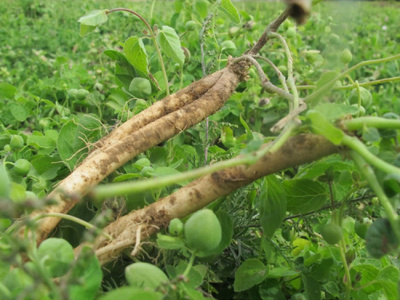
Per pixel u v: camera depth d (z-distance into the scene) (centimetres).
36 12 97
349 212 22
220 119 43
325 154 17
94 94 41
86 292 15
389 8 150
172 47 27
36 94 46
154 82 31
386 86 65
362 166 16
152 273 16
